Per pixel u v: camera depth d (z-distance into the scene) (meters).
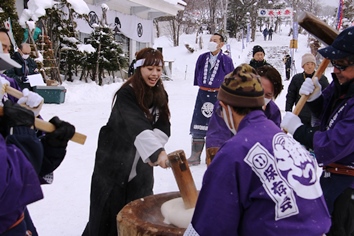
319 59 20.02
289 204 1.78
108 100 14.06
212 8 49.44
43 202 4.79
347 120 2.48
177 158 2.45
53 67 14.39
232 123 2.03
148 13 22.33
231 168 1.80
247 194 1.81
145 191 3.32
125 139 3.10
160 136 3.17
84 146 7.33
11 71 9.16
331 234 2.69
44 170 2.31
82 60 16.44
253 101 1.93
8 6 12.48
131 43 21.08
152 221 2.49
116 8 19.16
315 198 1.87
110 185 3.17
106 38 16.91
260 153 1.82
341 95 2.70
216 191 1.81
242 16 52.53
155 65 3.07
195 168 6.22
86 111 11.27
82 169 6.02
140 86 3.08
